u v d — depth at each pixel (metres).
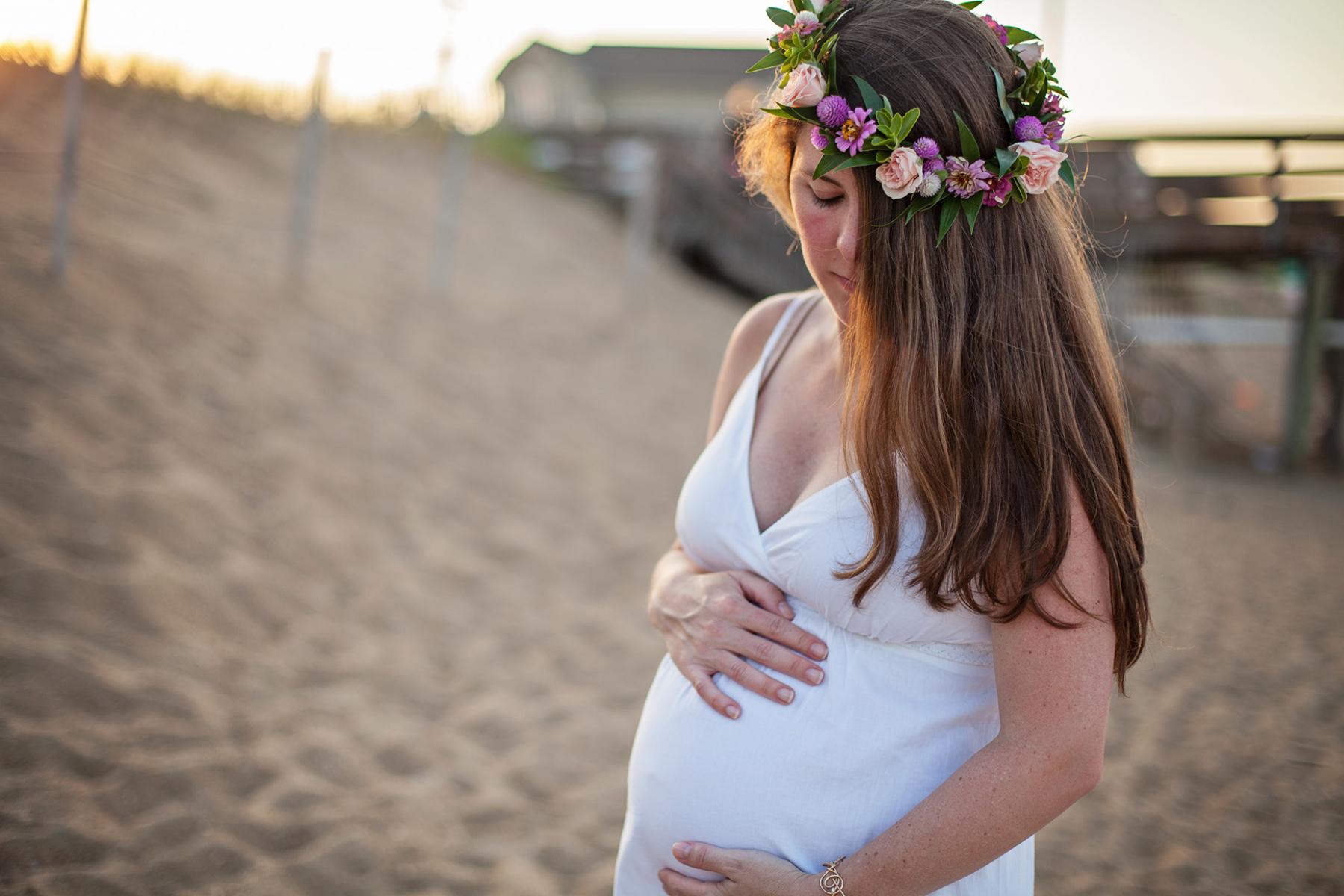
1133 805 3.13
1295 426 13.73
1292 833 2.97
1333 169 11.95
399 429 5.61
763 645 1.16
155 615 3.26
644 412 7.70
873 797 1.08
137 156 7.66
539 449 6.25
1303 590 6.22
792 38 1.06
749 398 1.27
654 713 1.28
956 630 1.05
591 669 3.82
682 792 1.19
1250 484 11.87
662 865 1.22
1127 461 1.00
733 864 1.10
